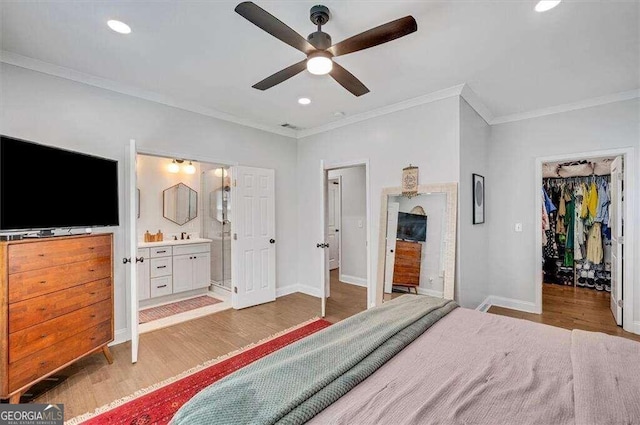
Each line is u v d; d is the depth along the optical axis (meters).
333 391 1.09
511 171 3.95
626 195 3.25
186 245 4.54
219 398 1.05
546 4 1.86
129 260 2.68
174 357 2.69
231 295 4.37
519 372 1.25
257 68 2.70
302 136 4.79
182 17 1.98
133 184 2.67
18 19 1.99
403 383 1.18
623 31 2.13
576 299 4.39
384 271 3.65
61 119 2.67
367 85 3.04
